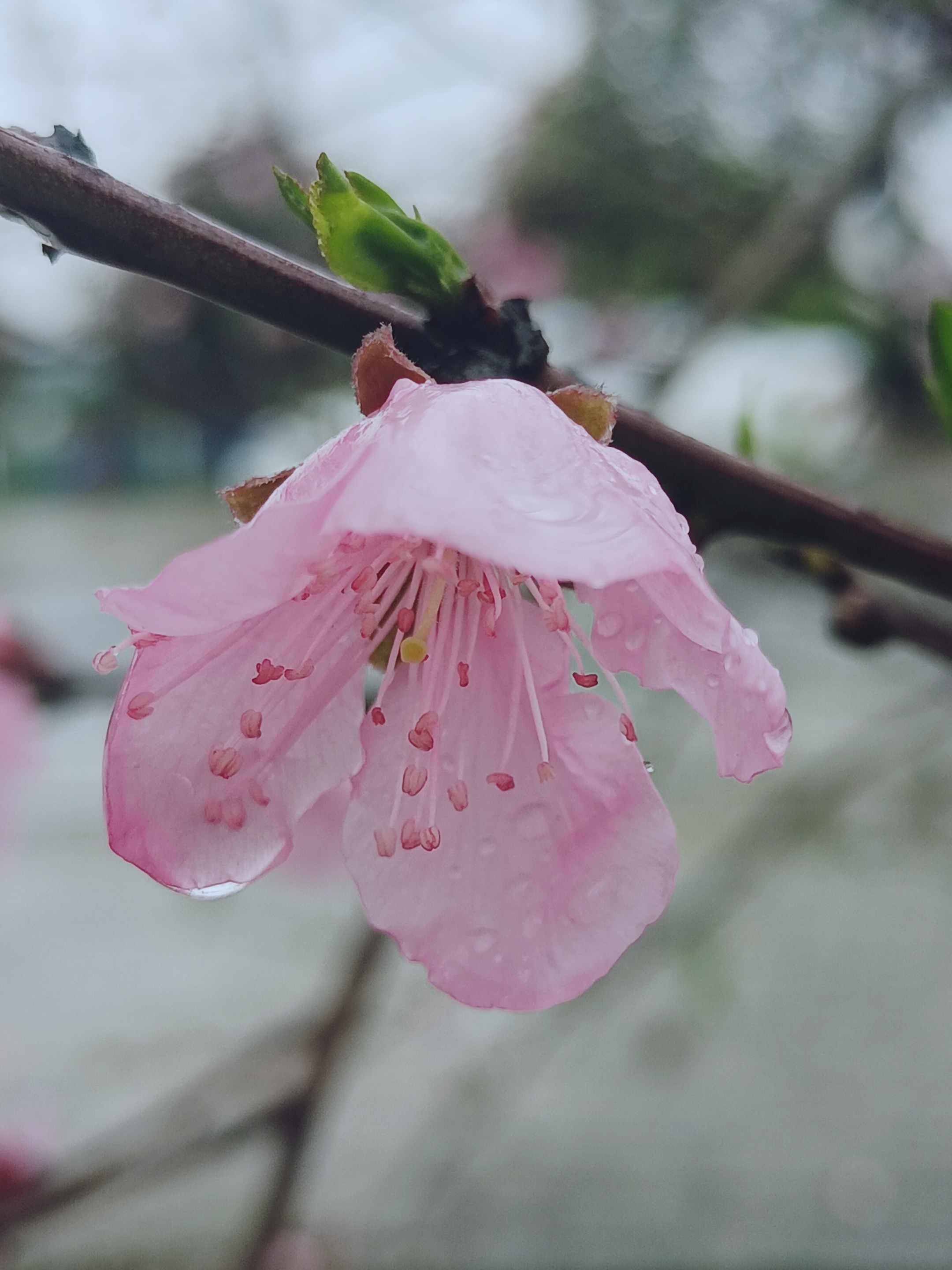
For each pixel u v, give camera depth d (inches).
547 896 1.8
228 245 1.8
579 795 1.9
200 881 1.8
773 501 2.0
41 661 4.4
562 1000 1.8
